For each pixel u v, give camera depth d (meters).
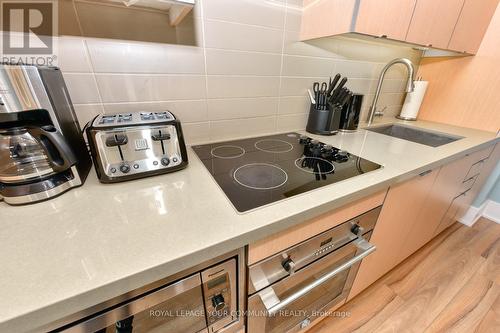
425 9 0.88
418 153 0.93
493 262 1.46
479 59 1.29
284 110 1.12
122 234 0.43
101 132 0.58
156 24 0.72
